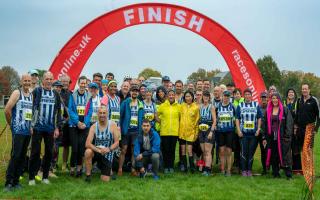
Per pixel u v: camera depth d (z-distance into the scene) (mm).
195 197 6461
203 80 10688
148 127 8195
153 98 10367
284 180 8164
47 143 7234
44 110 7090
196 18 10844
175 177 8312
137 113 8602
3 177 7773
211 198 6430
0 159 10133
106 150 7645
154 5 10750
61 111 8125
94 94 8250
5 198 6145
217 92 9297
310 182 5898
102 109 7609
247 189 7152
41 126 7109
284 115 8523
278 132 8445
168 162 9062
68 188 6891
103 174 7754
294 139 8938
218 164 10492
